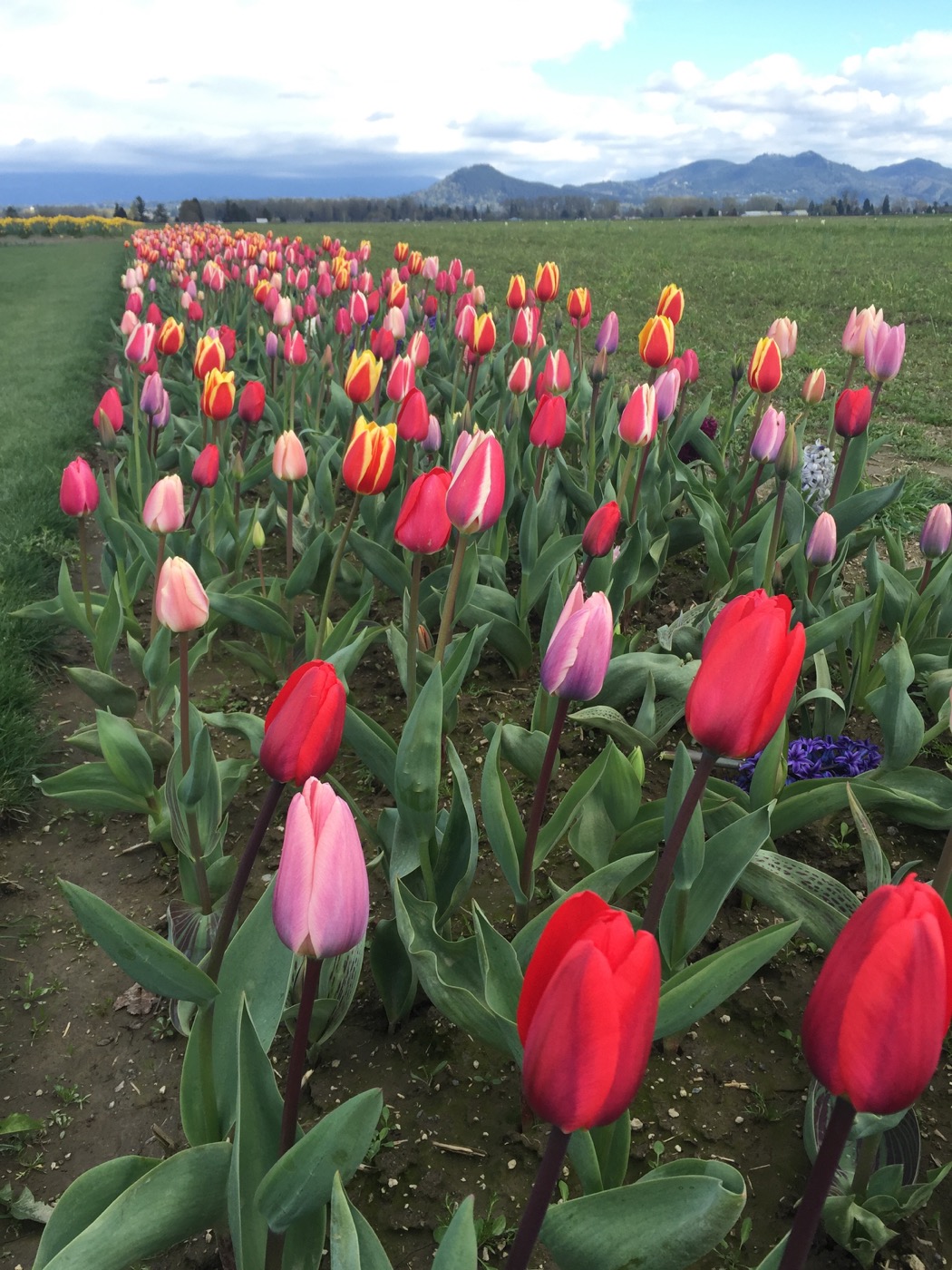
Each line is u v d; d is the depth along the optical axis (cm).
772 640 137
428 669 344
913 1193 203
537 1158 227
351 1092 246
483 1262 203
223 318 1288
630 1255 135
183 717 264
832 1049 98
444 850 254
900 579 412
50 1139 238
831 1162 106
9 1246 213
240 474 586
